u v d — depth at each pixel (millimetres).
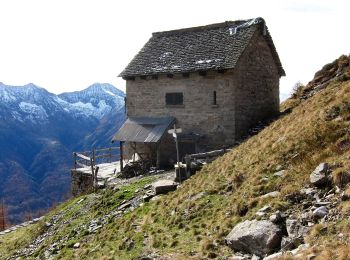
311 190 11297
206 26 32375
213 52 29344
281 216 10594
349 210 9555
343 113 14641
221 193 14695
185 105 29844
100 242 15273
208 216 13336
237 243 10484
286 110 30078
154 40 34344
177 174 20781
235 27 30531
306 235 9508
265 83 31656
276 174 13328
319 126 14523
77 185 31609
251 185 13391
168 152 30422
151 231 14023
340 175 10852
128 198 20594
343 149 12469
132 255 12617
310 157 13102
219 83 28359
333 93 18125
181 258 10734
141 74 31031
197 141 28984
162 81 30844
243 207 12164
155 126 30031
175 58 30812
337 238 8836
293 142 14609
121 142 30344
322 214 9938
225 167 17219
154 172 27703
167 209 15727
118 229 15984
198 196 15195
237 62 27688
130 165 28828
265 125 28812
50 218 22875
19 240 22484
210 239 11430
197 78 29219
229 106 28031
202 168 19922
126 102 32781
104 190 24547
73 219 20922
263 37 31016
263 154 15586
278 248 9789
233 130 27906
